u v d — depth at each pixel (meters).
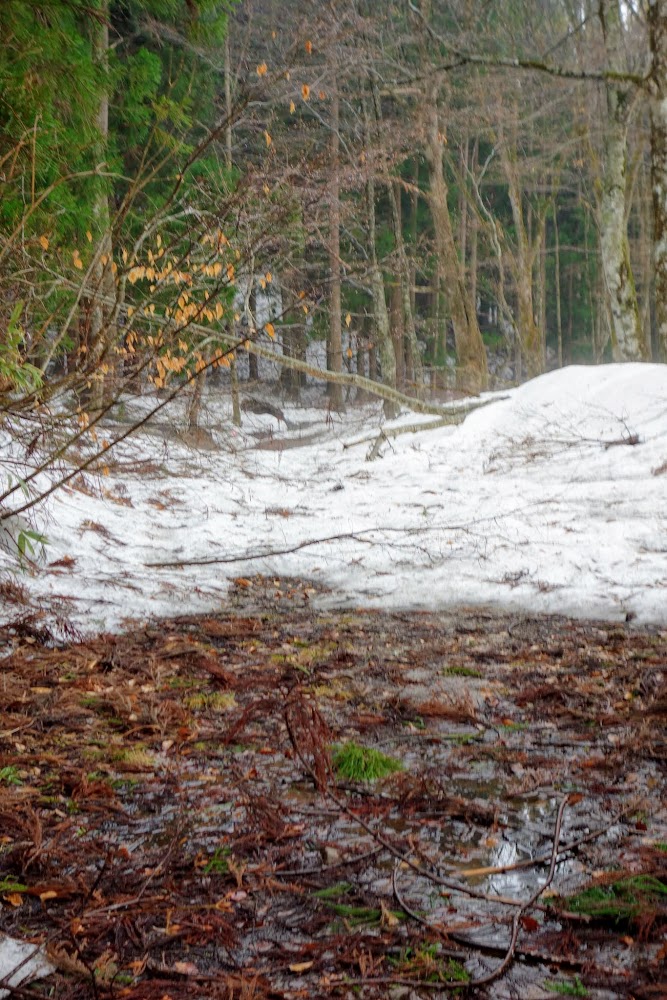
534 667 5.02
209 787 3.39
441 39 17.47
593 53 24.17
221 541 8.52
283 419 26.31
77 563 7.03
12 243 5.86
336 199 17.70
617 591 6.64
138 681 4.67
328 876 2.73
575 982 2.21
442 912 2.54
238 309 11.07
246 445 16.42
